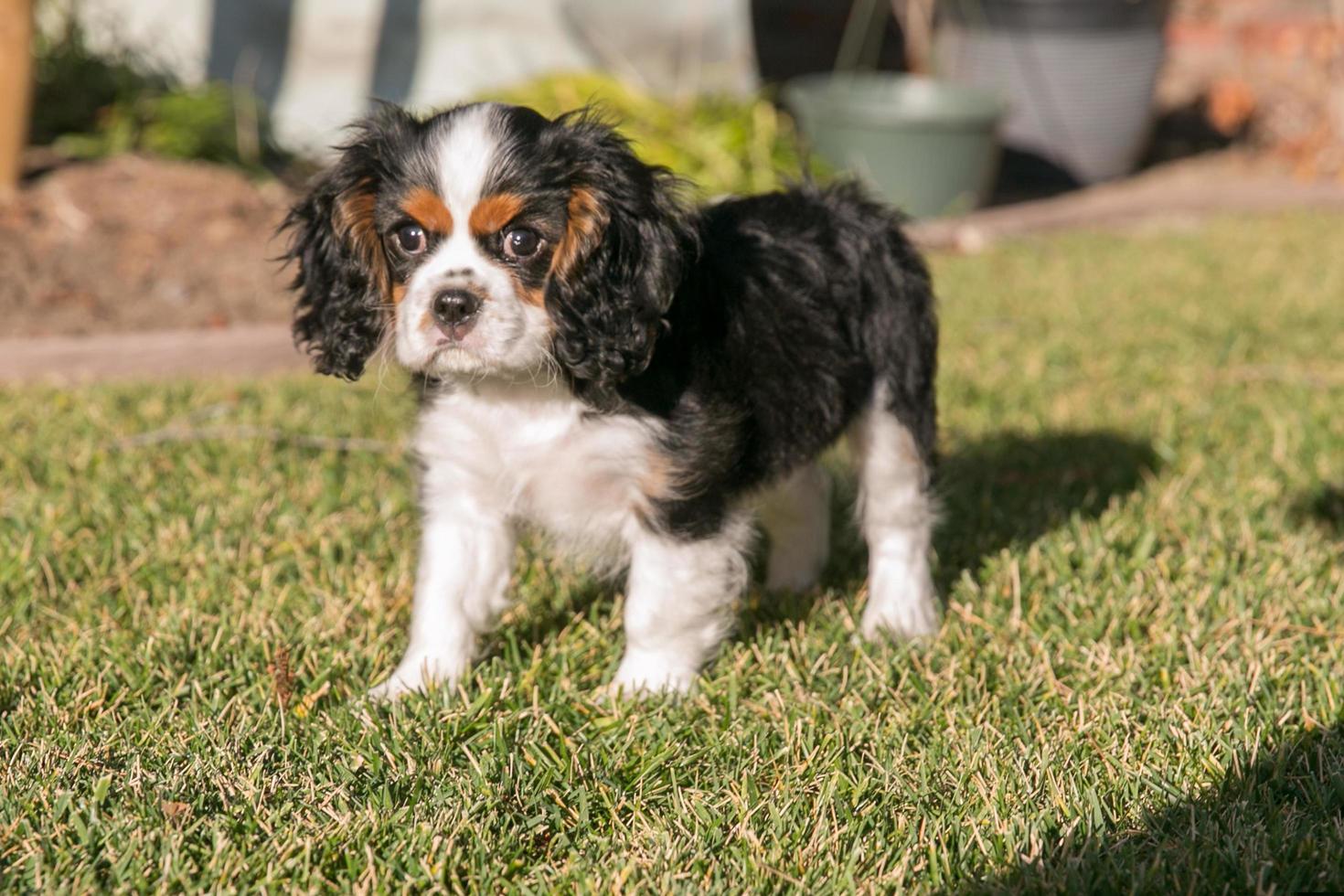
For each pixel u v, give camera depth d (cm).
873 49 1208
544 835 307
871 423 409
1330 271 880
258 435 549
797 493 438
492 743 335
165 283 742
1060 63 1063
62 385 629
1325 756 325
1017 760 327
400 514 480
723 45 1009
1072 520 480
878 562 424
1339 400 612
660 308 340
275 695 357
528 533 404
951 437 570
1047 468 538
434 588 376
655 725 345
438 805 309
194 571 429
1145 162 1205
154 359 668
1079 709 350
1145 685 364
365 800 312
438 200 333
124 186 812
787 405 374
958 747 336
